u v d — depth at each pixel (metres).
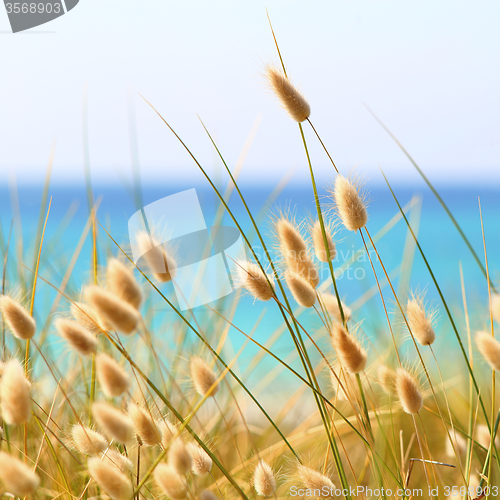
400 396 1.06
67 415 1.14
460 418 1.20
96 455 1.03
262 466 1.05
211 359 1.19
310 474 1.05
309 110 1.07
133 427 1.03
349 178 1.08
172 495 1.01
